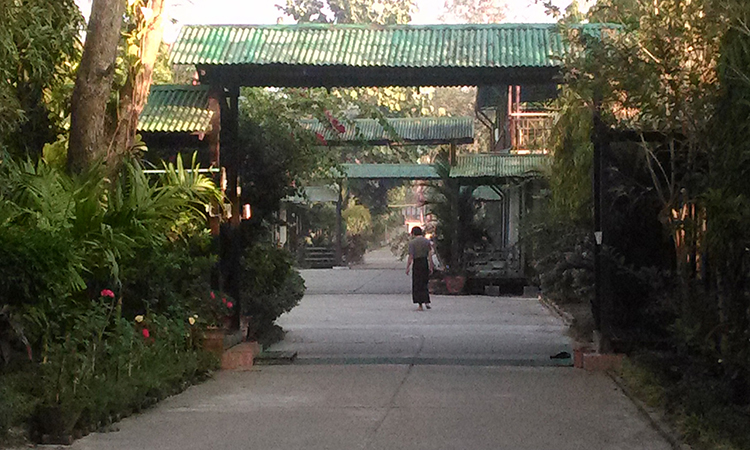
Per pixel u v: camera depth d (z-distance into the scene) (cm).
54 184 845
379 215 5578
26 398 728
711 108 927
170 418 834
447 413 859
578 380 1052
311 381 1048
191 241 1165
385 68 1169
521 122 2792
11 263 707
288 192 1500
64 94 1092
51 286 735
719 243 796
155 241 962
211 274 1259
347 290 2764
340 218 4206
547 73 1169
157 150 1287
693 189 1012
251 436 759
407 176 3644
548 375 1090
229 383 1034
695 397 791
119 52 1066
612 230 1170
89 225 855
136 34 1026
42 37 884
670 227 1035
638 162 1137
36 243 721
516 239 2925
